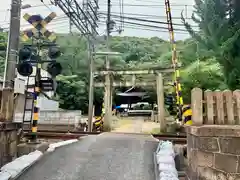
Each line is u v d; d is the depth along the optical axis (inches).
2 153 201.0
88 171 180.1
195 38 409.1
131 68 628.4
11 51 262.8
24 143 259.0
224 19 352.2
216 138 157.8
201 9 392.5
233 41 323.6
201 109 178.1
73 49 1179.9
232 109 175.0
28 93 337.7
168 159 195.5
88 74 1072.8
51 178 165.2
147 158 213.6
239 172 148.9
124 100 1397.6
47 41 294.2
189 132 182.2
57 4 372.5
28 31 293.9
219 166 154.4
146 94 1168.8
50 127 616.1
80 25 498.6
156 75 619.2
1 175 159.8
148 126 685.3
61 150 240.7
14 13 269.1
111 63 1204.5
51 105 826.8
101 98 1086.4
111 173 176.4
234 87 352.2
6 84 256.1
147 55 1450.5
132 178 167.3
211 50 370.6
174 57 464.1
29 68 273.4
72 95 1029.2
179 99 433.1
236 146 151.5
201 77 470.0
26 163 188.4
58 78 1025.5
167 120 686.5
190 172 182.4
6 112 215.8
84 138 324.8
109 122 606.9
